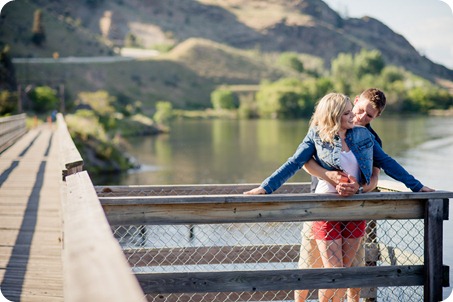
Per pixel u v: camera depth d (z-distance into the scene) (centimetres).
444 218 498
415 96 16075
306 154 497
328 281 497
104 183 3744
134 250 603
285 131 9650
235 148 6438
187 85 18525
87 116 7406
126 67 18312
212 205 475
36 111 7312
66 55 18100
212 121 13712
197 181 3972
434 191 497
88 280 211
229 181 4000
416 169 3838
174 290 486
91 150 4141
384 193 487
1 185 1209
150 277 483
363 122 521
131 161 4650
